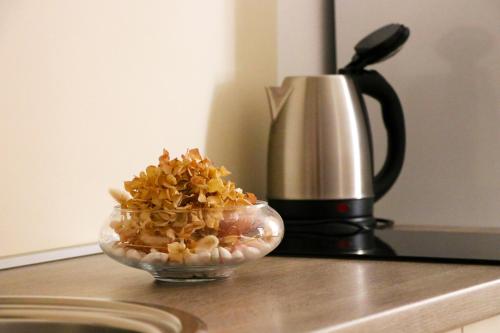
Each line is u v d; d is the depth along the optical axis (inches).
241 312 31.2
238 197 37.1
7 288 36.0
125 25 45.0
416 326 32.2
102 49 43.9
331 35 59.8
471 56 54.6
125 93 45.0
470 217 54.9
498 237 47.6
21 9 40.3
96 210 43.8
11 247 40.3
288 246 44.9
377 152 58.4
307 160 49.5
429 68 56.2
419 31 56.4
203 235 35.6
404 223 57.4
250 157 53.0
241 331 28.7
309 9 57.7
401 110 53.3
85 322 31.8
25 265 40.4
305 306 31.9
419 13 56.4
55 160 41.9
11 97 40.0
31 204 41.0
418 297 33.1
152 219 35.3
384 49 51.4
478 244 44.7
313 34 58.1
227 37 51.3
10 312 32.7
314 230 49.1
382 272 38.1
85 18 43.0
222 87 50.9
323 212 49.4
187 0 48.5
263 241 36.5
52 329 32.2
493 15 53.7
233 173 51.7
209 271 36.0
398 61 57.3
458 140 55.2
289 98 50.1
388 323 31.1
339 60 59.1
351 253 42.2
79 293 34.8
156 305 32.0
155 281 36.8
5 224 40.0
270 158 50.9
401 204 57.5
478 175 54.6
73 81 42.6
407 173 57.2
